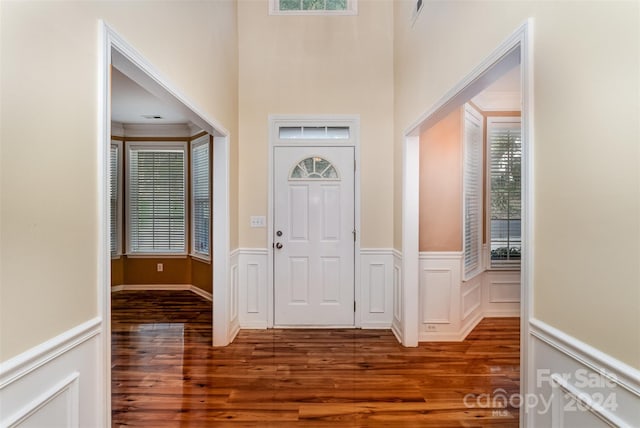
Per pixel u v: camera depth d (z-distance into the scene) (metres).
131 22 1.44
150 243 4.84
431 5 2.22
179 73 1.94
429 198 3.04
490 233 3.71
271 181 3.38
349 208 3.40
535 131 1.17
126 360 2.66
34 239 0.95
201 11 2.30
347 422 1.90
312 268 3.40
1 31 0.85
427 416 1.96
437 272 3.05
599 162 0.92
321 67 3.37
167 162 4.82
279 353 2.80
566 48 1.03
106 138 1.26
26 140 0.93
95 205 1.21
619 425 0.86
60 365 1.04
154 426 1.86
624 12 0.85
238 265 3.34
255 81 3.37
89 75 1.18
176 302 4.24
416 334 2.95
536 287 1.17
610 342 0.89
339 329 3.36
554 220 1.08
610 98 0.89
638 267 0.82
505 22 1.35
